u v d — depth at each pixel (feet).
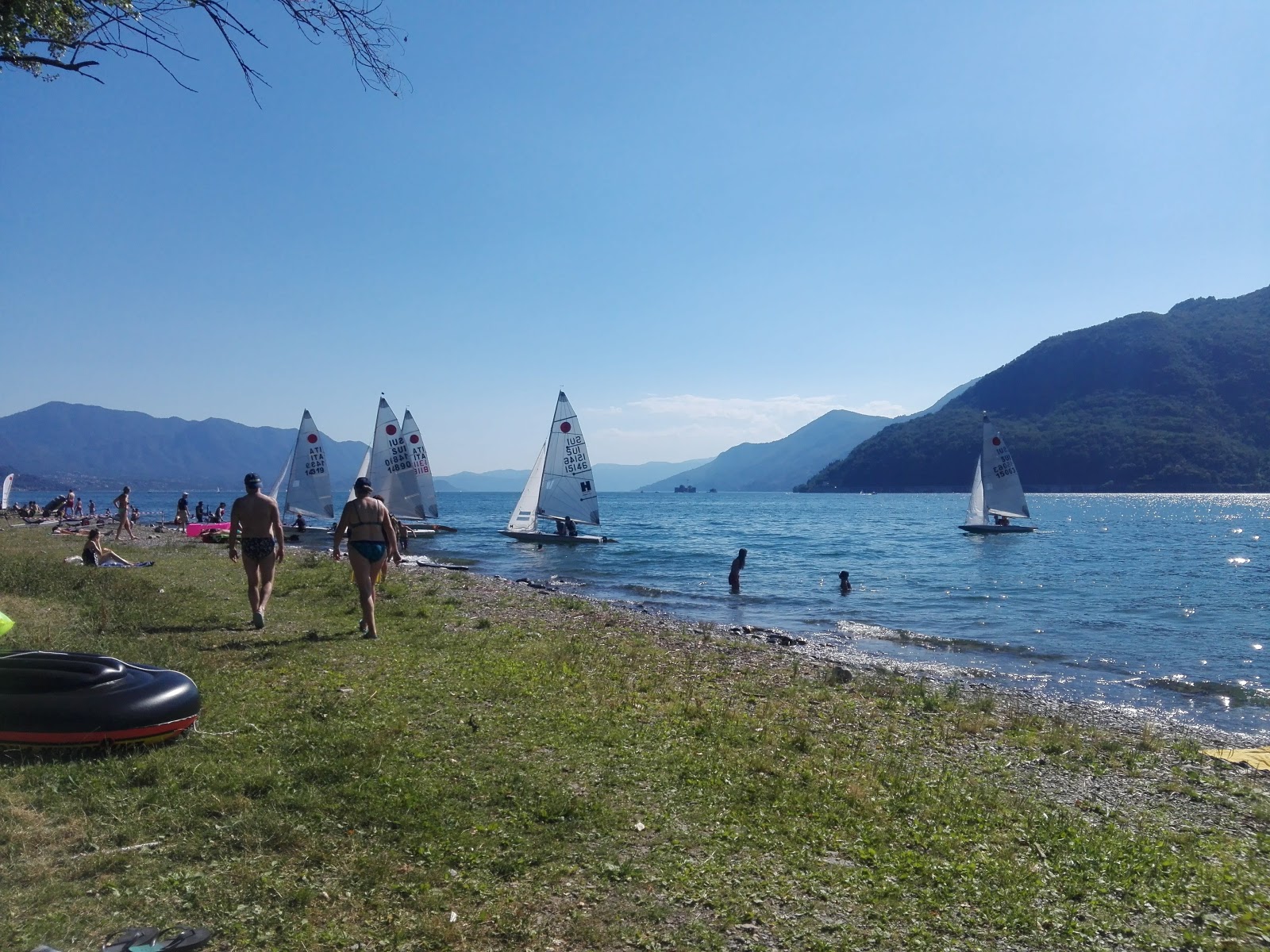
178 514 169.58
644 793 20.67
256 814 17.19
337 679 29.58
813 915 15.15
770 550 155.84
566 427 151.12
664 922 14.48
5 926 12.62
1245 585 102.73
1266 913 16.55
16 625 37.55
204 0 25.02
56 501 185.26
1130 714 41.91
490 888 15.21
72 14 25.41
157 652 31.81
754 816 19.65
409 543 153.89
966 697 42.60
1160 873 18.38
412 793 18.93
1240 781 28.63
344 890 14.69
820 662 51.03
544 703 28.68
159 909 13.56
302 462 157.17
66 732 19.62
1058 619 76.18
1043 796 24.54
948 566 126.93
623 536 199.72
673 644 49.73
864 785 22.79
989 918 15.53
